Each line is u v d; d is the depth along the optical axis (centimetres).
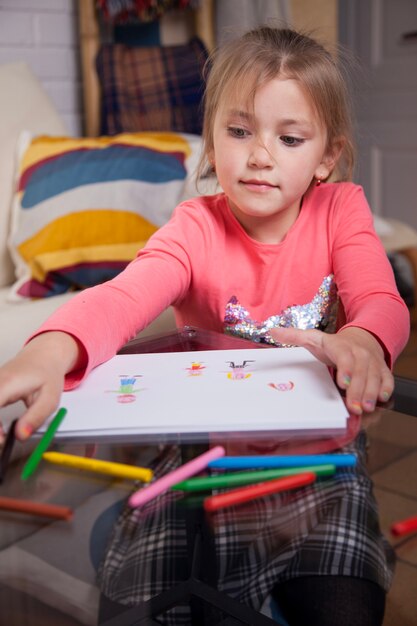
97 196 167
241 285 99
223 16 250
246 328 98
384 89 341
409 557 56
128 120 244
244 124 86
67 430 61
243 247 99
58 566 54
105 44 249
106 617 62
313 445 59
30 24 247
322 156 93
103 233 163
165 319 134
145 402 65
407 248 211
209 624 70
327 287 98
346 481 55
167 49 250
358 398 64
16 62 209
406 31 329
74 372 73
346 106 98
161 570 68
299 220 98
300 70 86
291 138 86
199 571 71
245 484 54
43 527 53
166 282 91
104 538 55
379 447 59
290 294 98
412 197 339
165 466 57
